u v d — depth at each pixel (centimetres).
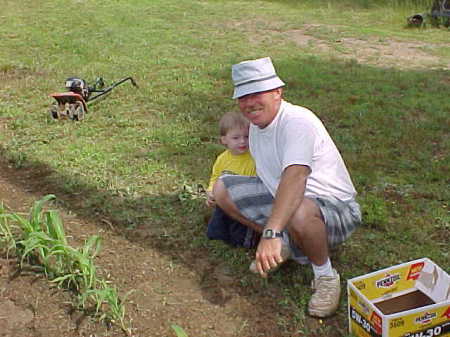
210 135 453
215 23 942
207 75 625
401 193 366
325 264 255
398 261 294
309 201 249
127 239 314
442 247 309
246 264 290
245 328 250
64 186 369
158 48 752
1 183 377
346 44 812
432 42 829
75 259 271
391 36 865
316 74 635
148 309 261
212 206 302
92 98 520
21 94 552
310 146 241
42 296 265
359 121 486
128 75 621
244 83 241
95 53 716
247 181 271
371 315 220
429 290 246
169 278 282
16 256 290
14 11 1004
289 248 270
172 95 554
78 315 255
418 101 539
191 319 255
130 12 1016
